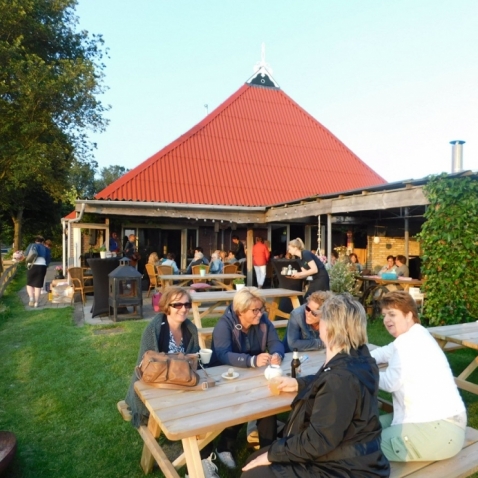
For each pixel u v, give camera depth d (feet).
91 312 29.25
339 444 6.54
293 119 69.82
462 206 22.76
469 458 8.05
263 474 6.88
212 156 56.18
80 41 64.18
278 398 8.34
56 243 124.57
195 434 6.97
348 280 31.76
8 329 25.46
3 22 51.75
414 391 8.18
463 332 15.08
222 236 52.34
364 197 29.60
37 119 53.88
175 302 10.75
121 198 44.14
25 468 10.51
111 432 12.38
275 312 24.29
